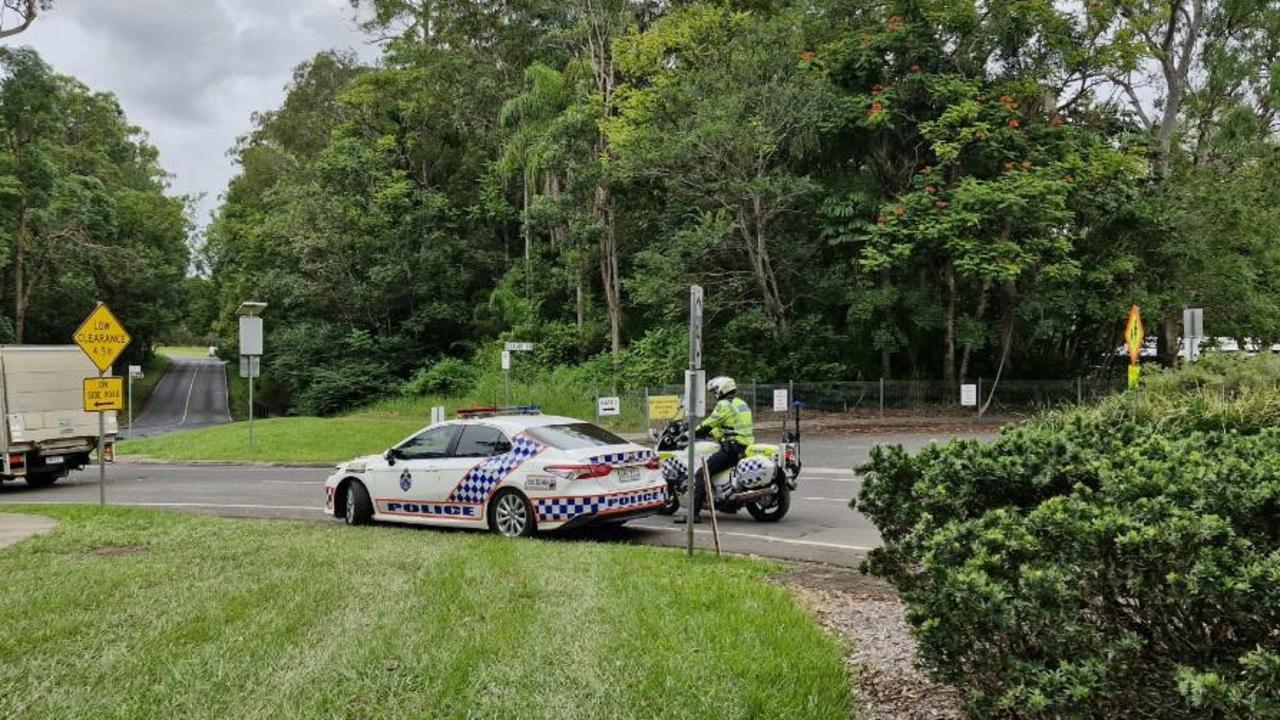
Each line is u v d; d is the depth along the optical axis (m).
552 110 37.16
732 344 32.53
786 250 32.41
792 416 30.23
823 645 5.67
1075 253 30.81
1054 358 35.78
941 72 30.12
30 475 21.36
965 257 26.86
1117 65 29.81
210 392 70.56
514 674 5.12
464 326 49.03
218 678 5.16
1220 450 4.95
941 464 5.04
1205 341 31.75
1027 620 3.58
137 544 10.47
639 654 5.43
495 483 11.27
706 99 29.92
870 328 33.69
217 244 69.00
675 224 34.88
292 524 12.45
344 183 48.31
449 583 7.52
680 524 12.31
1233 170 32.59
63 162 53.56
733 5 34.72
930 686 5.00
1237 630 3.41
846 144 32.38
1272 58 34.75
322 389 46.03
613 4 37.00
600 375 35.22
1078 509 3.84
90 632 6.20
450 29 47.16
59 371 21.17
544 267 42.38
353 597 7.08
